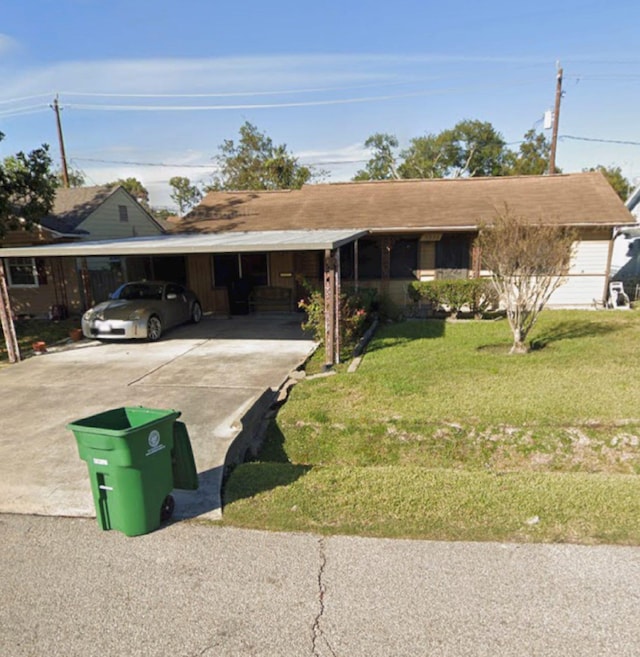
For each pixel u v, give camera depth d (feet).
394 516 11.44
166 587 9.35
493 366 24.95
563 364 24.93
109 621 8.52
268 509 11.97
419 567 9.62
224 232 45.39
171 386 23.62
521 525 10.87
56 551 10.65
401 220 43.86
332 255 25.90
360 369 25.36
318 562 9.91
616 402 19.07
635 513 11.26
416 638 7.88
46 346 34.55
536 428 17.40
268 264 47.19
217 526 11.39
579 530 10.62
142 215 65.26
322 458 17.49
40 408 20.99
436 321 39.40
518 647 7.63
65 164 78.18
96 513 11.34
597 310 41.47
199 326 41.24
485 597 8.74
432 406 19.43
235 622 8.40
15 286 49.03
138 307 35.55
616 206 42.14
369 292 38.73
